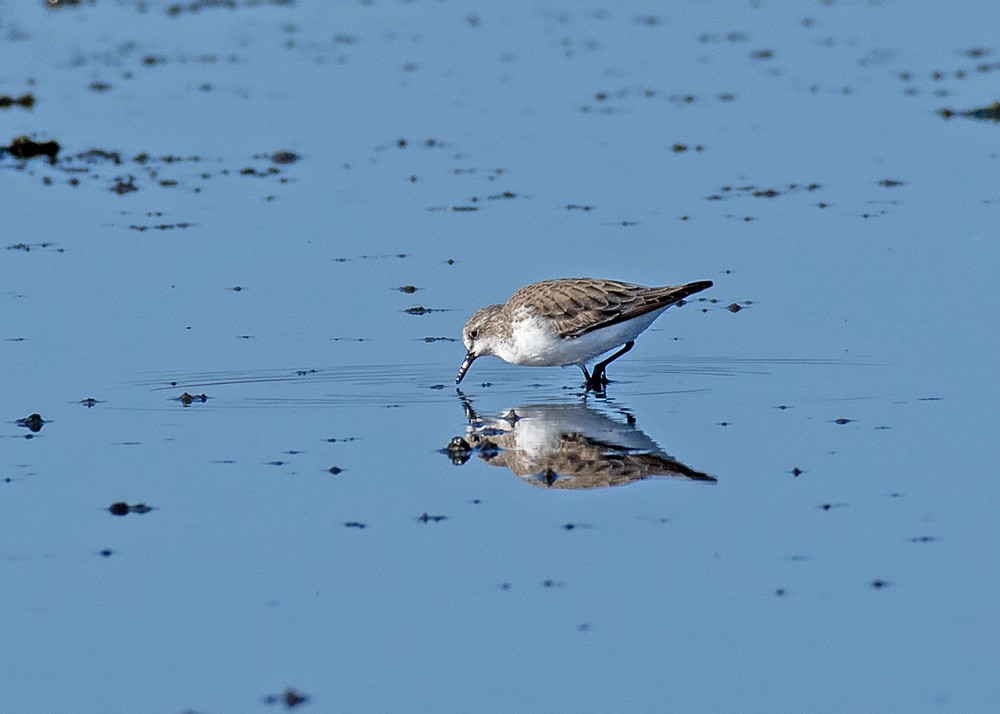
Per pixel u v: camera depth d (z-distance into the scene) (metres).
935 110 22.73
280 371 13.22
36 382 12.80
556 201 18.67
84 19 31.31
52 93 24.47
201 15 31.75
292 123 22.75
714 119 22.56
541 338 12.79
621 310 12.75
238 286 15.77
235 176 20.03
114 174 20.16
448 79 25.48
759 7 31.95
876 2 32.16
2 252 16.84
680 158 20.59
